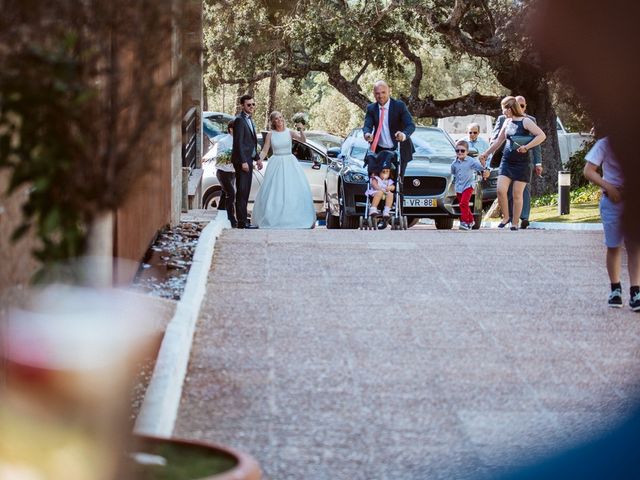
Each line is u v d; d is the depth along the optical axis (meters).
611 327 9.41
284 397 6.86
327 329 8.98
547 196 38.28
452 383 7.36
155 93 4.16
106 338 3.83
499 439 5.99
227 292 10.47
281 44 42.03
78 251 4.16
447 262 12.70
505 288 11.20
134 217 10.51
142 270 10.99
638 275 10.20
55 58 3.72
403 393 7.05
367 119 19.86
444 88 61.97
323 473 5.38
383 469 5.45
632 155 1.65
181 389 6.92
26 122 3.88
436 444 5.91
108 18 4.02
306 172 27.27
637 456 2.93
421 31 43.28
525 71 39.53
